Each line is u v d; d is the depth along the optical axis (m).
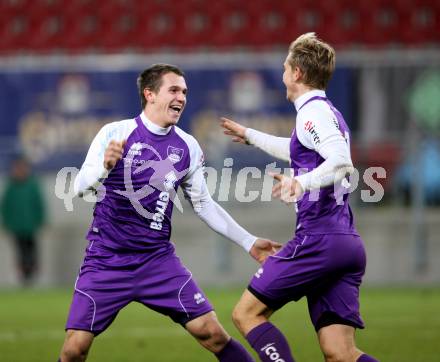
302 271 18.50
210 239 53.44
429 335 32.41
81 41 66.31
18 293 50.22
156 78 19.55
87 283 19.06
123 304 19.23
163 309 19.39
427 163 52.88
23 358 28.08
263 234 52.91
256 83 54.66
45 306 43.16
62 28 66.69
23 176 52.34
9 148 55.56
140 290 19.25
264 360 18.58
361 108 54.66
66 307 42.62
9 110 55.75
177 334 33.66
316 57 18.78
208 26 65.75
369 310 40.12
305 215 18.58
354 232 18.84
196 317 19.36
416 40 64.81
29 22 66.94
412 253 53.19
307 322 36.88
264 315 19.00
